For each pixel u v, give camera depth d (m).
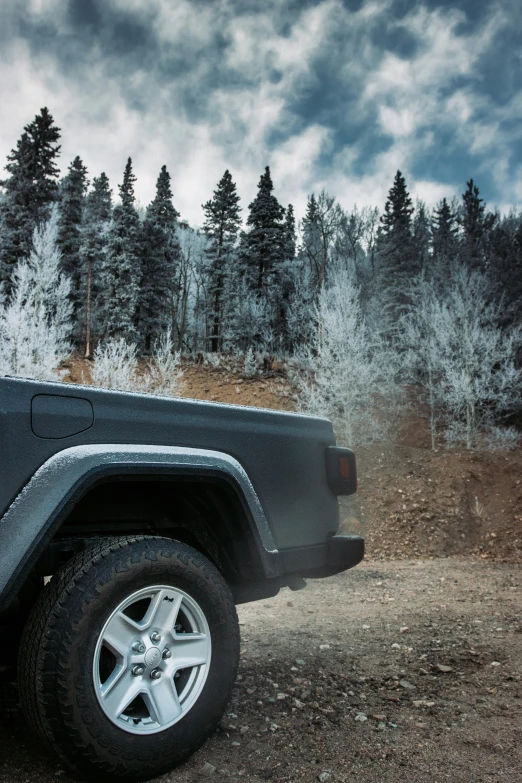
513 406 19.97
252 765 2.22
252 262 47.31
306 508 3.01
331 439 3.30
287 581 2.96
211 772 2.15
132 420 2.36
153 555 2.18
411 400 21.89
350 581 7.20
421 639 4.25
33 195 40.09
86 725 1.87
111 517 2.57
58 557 2.34
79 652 1.90
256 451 2.81
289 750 2.36
